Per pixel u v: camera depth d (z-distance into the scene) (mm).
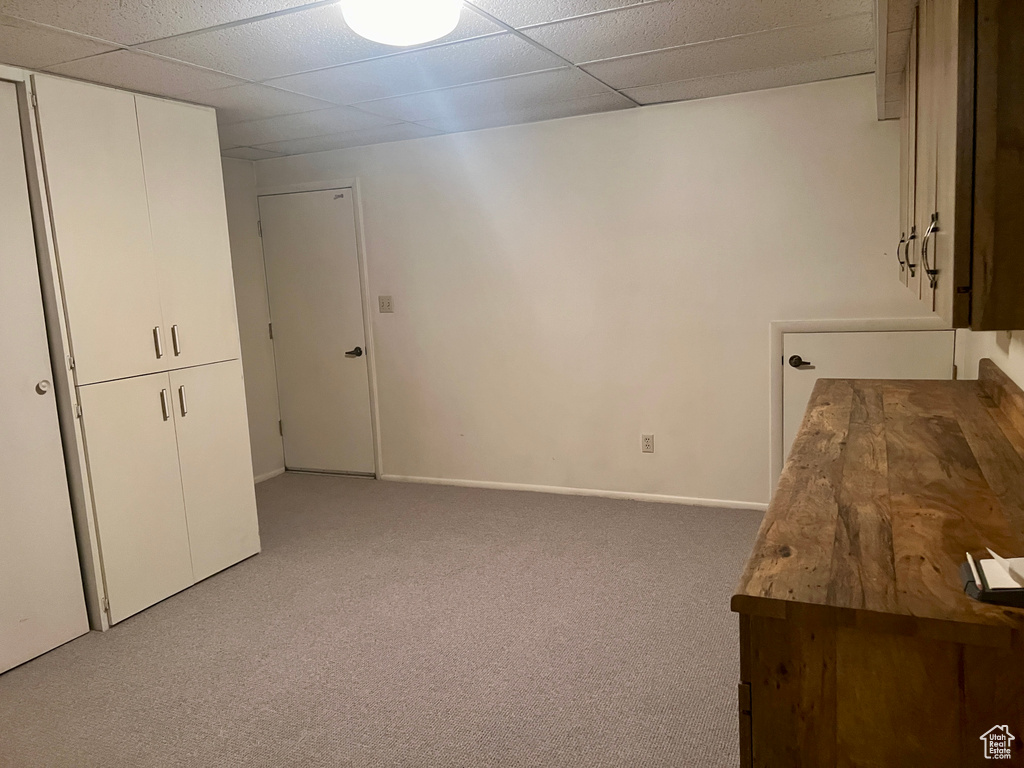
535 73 3109
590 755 2096
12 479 2689
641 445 4230
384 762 2115
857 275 3629
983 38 1168
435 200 4527
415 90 3271
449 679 2523
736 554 3438
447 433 4762
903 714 1057
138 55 2594
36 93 2688
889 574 1133
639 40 2707
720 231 3859
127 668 2695
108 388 2969
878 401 2396
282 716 2363
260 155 4809
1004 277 1209
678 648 2650
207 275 3420
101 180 2922
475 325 4555
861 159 3535
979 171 1199
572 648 2684
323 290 4980
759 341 3869
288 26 2354
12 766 2180
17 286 2684
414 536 3891
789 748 1121
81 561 2963
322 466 5227
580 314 4258
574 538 3742
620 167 4020
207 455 3436
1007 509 1390
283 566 3574
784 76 3383
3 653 2686
